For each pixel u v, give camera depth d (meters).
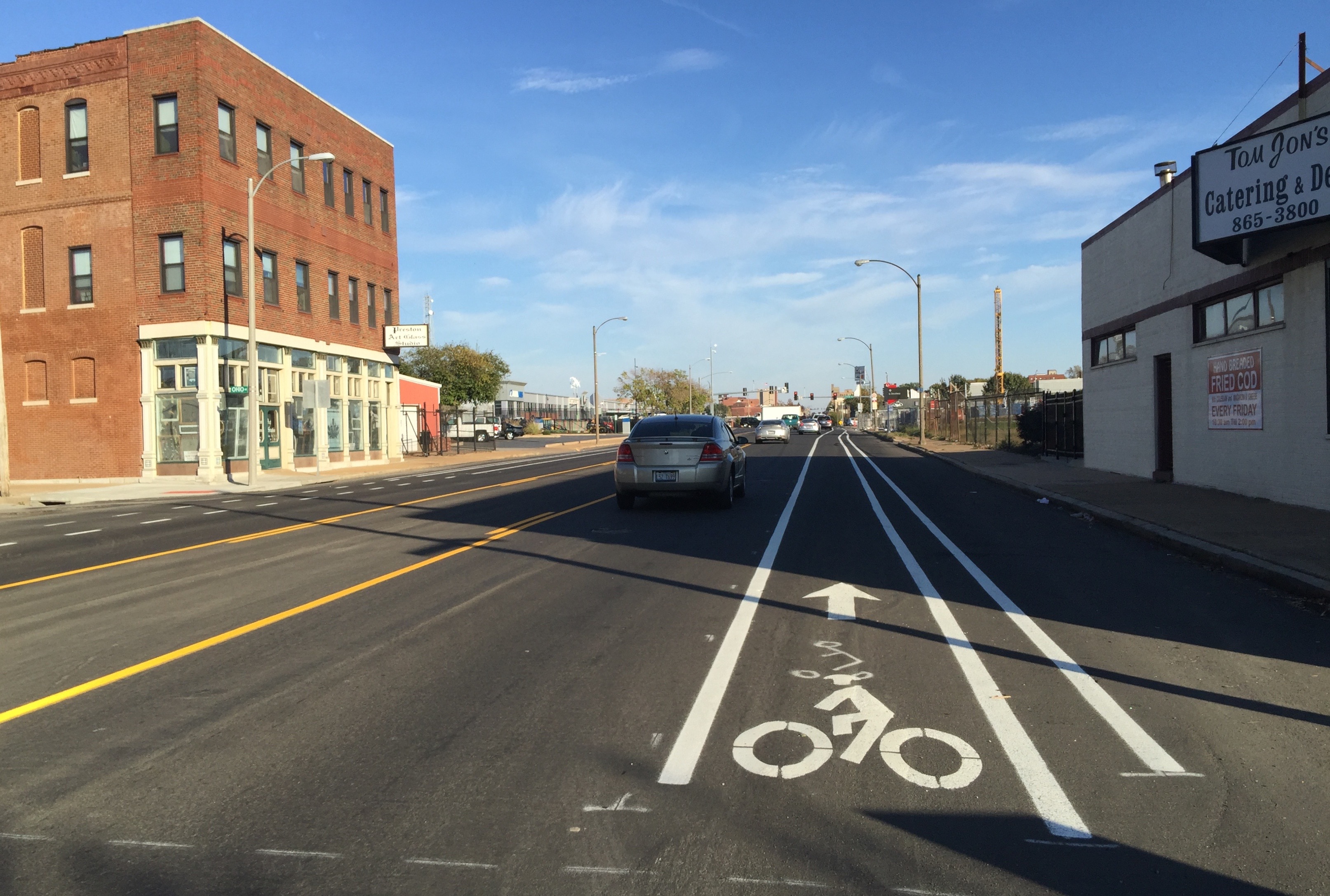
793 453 40.00
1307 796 4.12
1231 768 4.45
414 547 12.24
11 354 29.06
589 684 5.91
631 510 16.39
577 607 8.25
